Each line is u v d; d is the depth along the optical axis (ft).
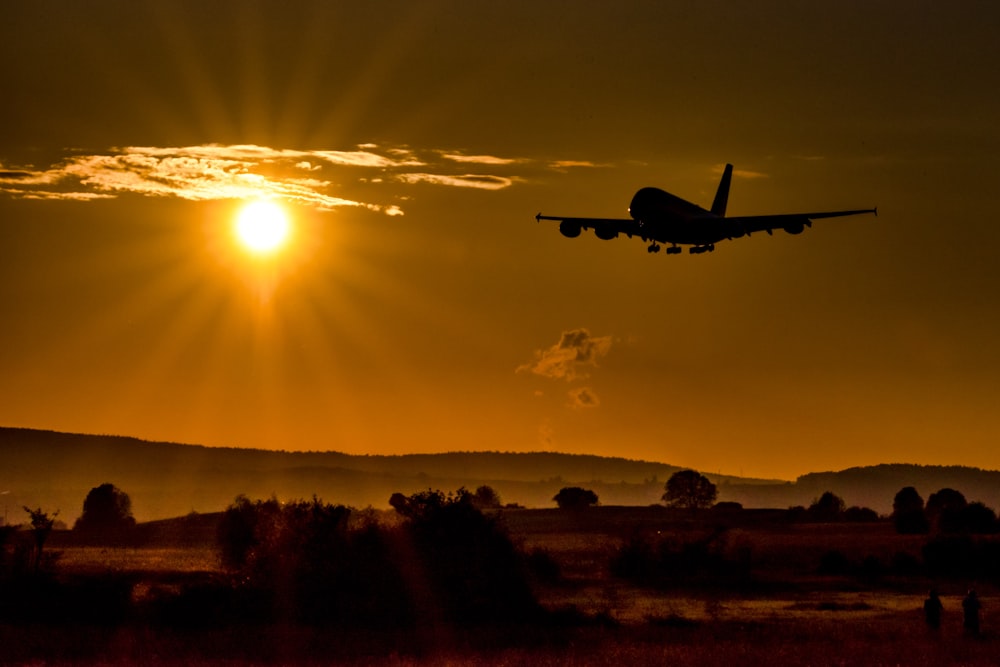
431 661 465.47
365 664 455.63
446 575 640.99
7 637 533.96
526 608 645.92
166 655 484.33
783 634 572.51
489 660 464.65
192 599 627.46
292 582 631.15
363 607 621.72
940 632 560.61
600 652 484.74
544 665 442.50
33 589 651.25
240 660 466.29
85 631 558.56
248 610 620.49
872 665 446.60
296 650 503.61
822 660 456.45
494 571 644.69
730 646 500.33
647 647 499.10
